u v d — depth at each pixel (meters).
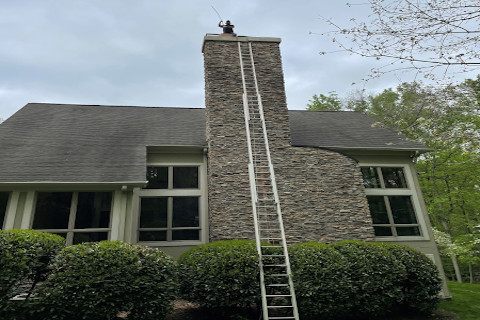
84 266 5.31
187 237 8.87
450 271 21.08
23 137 9.62
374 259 6.90
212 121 9.40
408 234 9.86
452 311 7.71
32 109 12.08
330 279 6.26
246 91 9.99
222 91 9.88
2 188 7.53
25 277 5.41
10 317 4.96
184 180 9.59
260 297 6.02
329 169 9.24
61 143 9.48
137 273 5.48
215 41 10.68
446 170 16.80
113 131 10.76
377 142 10.99
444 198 16.80
